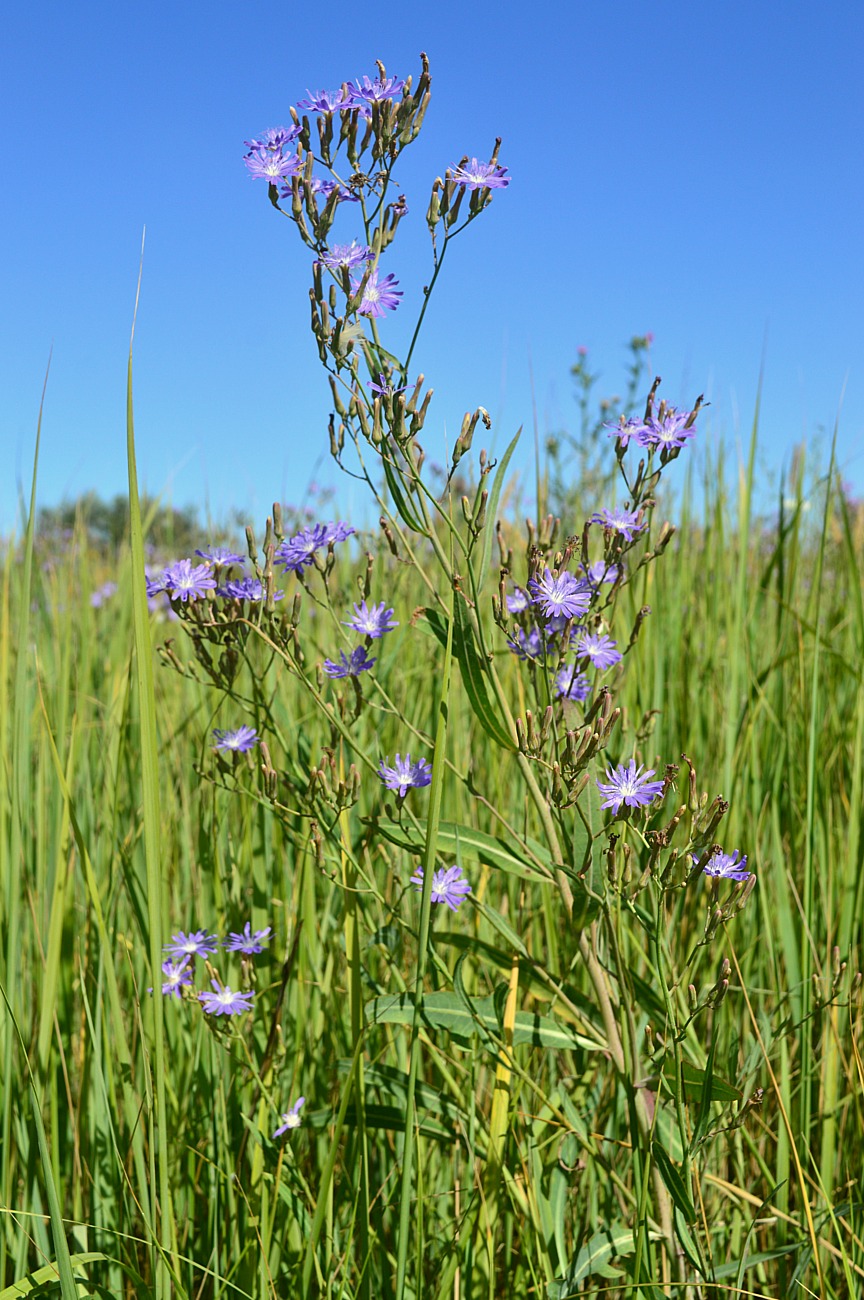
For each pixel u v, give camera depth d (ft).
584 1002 2.76
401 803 2.72
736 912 2.44
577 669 2.61
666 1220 2.64
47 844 3.42
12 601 4.75
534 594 2.56
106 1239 2.86
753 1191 3.10
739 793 3.53
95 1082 2.77
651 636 3.89
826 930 3.24
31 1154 2.80
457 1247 2.62
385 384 2.56
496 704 2.76
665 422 2.67
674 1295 2.66
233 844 3.62
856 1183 2.95
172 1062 3.14
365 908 3.19
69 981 3.29
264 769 2.79
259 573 2.77
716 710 4.01
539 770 2.74
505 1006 2.71
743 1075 2.70
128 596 4.72
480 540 2.57
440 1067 2.91
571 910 2.61
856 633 3.80
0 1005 2.80
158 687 4.45
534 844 2.78
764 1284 2.85
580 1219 3.02
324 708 2.71
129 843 3.34
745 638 3.88
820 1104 3.01
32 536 2.91
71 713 4.10
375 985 2.95
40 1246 2.67
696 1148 2.47
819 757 3.66
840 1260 2.81
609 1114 3.05
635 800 2.48
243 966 2.88
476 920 3.24
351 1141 2.92
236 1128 3.03
